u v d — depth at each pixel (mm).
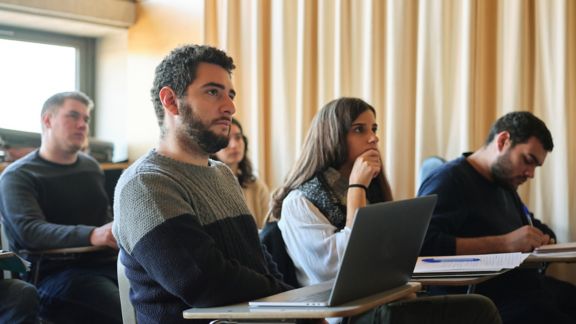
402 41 3256
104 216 3154
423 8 3199
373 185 2320
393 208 1480
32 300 2357
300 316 1310
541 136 2426
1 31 4004
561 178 2924
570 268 3016
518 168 2436
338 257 1961
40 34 4203
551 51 2955
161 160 1663
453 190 2395
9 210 2816
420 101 3217
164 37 4117
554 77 2947
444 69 3160
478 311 1621
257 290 1562
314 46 3635
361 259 1412
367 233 1407
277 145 3760
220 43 3916
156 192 1549
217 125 1672
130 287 1662
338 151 2191
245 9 3842
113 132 4422
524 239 2248
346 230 1985
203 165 1731
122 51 4348
